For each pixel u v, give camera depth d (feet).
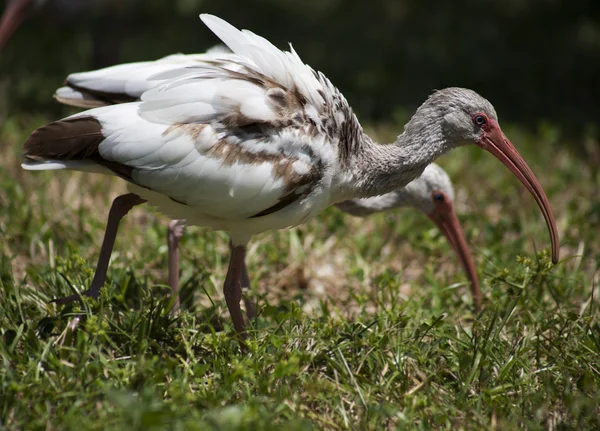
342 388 27.07
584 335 31.30
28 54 72.18
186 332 29.76
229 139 27.81
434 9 88.63
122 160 27.25
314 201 30.35
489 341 30.66
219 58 31.09
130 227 42.04
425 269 39.27
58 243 38.86
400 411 26.35
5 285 31.71
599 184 52.31
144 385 25.63
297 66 30.35
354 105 71.82
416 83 77.77
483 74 79.87
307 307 37.17
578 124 72.79
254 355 28.45
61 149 27.20
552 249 34.40
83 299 28.78
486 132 33.78
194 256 38.75
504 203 49.16
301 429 23.67
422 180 40.47
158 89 27.91
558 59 82.53
